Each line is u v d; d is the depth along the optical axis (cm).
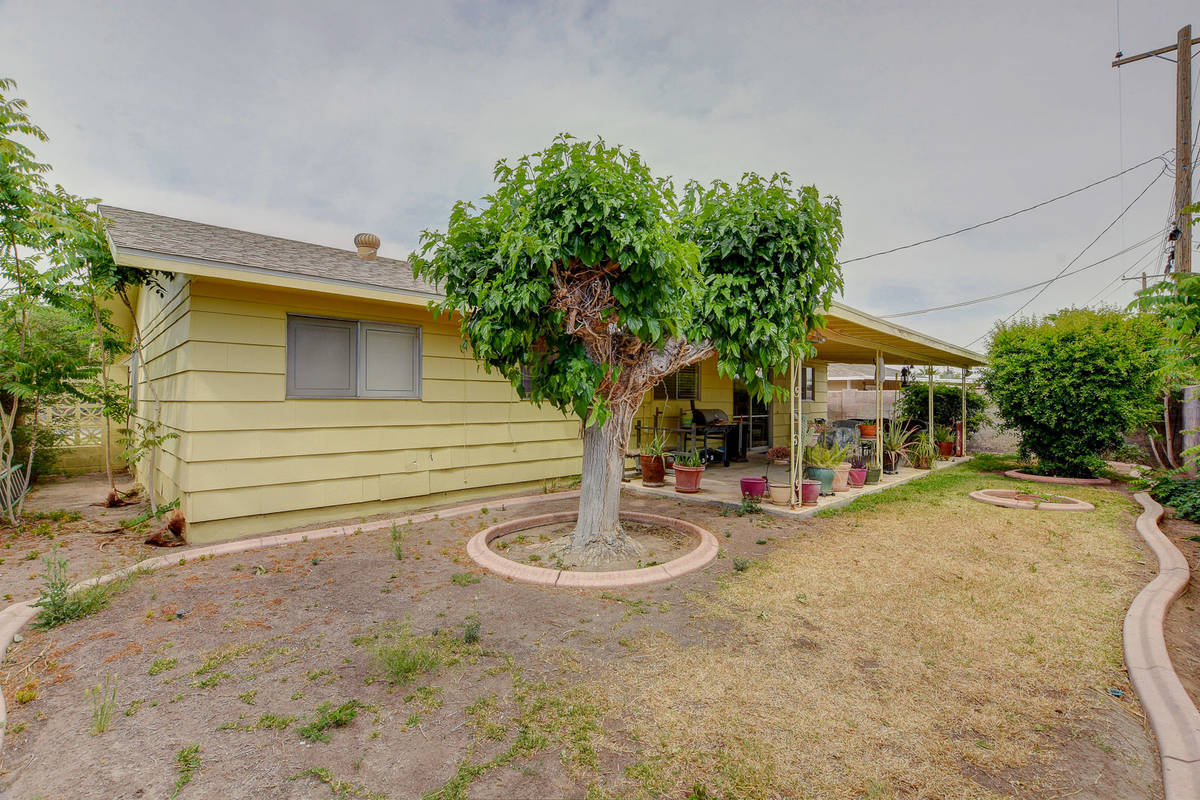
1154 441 1019
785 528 559
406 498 632
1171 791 189
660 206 363
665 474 849
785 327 437
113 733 219
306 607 348
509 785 191
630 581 388
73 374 593
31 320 664
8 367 562
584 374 380
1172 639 314
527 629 316
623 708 237
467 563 439
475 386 698
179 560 439
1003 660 284
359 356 596
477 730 222
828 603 358
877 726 227
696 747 212
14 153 487
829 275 460
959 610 347
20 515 580
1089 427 859
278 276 490
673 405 1023
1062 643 302
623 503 691
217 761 203
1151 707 238
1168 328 445
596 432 471
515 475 743
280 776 195
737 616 336
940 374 1496
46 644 296
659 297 364
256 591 375
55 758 204
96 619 327
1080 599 367
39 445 827
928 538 520
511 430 737
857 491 758
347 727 224
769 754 208
